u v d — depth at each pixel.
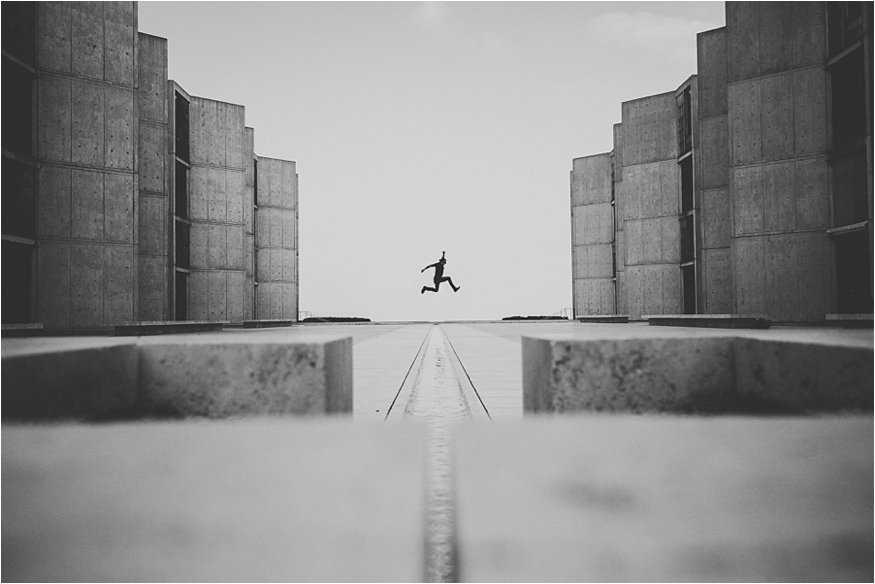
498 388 6.48
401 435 2.67
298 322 38.88
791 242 19.38
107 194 19.83
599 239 40.25
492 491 2.23
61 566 1.99
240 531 1.99
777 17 19.69
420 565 1.93
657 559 1.93
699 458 2.48
